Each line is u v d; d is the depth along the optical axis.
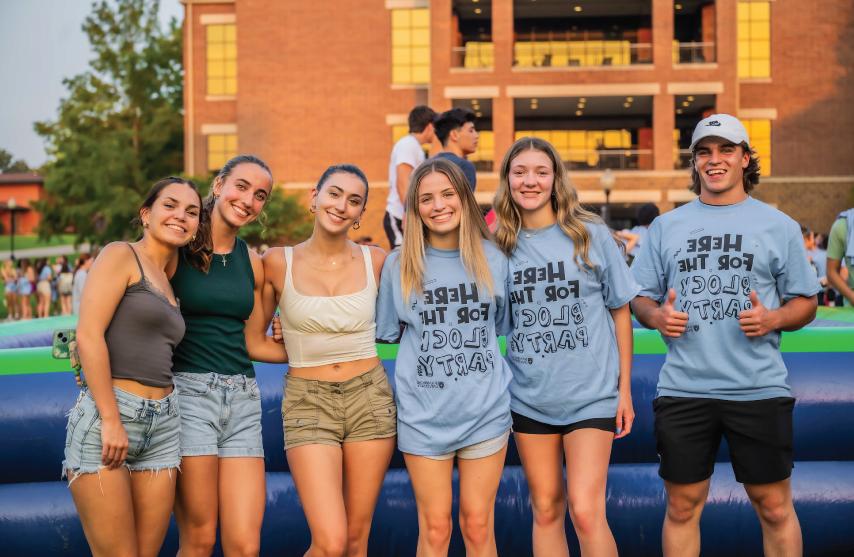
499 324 3.62
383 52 28.25
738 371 3.46
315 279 3.50
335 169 3.51
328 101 28.36
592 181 25.66
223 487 3.34
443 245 3.52
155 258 3.22
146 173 32.22
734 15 25.42
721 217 3.55
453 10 28.11
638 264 3.78
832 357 4.34
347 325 3.46
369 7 28.23
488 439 3.37
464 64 28.97
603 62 27.25
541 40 29.75
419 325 3.45
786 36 27.48
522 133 29.64
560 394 3.46
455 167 3.46
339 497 3.35
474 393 3.37
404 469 4.34
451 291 3.43
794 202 27.27
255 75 28.41
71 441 3.05
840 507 4.13
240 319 3.44
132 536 3.09
